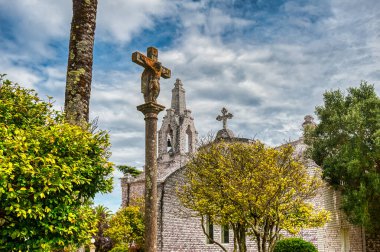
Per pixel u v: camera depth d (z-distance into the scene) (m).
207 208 15.91
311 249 18.73
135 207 25.33
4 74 8.80
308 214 13.76
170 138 45.41
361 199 23.67
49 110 8.98
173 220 21.52
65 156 7.74
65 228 7.23
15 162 6.72
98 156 8.34
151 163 8.77
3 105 8.12
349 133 25.55
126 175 33.94
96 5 10.65
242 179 13.67
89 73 10.10
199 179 17.80
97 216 8.38
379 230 26.70
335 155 25.69
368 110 25.53
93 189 8.27
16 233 6.70
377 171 25.41
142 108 9.08
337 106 26.97
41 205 6.87
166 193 21.67
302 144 28.67
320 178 22.66
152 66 9.20
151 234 8.46
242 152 15.20
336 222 24.33
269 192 12.76
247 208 13.28
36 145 7.15
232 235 22.53
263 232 14.26
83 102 9.80
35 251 6.94
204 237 22.64
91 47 10.28
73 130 8.09
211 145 16.98
